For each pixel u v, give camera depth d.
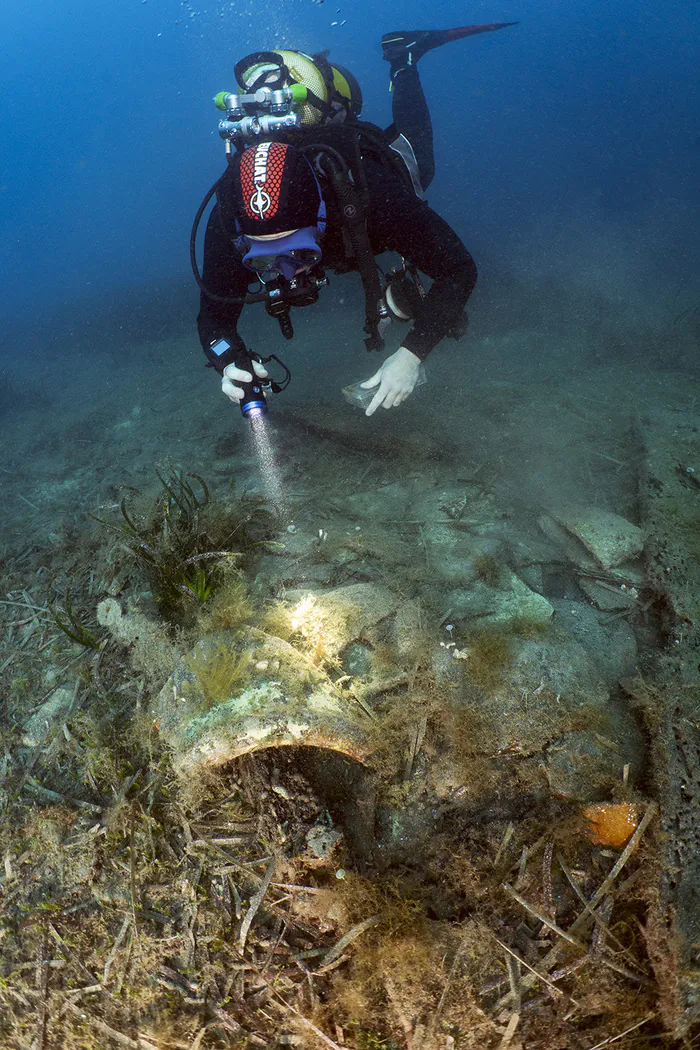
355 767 2.22
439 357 5.94
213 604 2.61
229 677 2.19
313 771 2.22
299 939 1.95
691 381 4.73
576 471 3.64
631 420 4.07
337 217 2.85
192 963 1.94
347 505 3.45
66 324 13.02
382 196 2.97
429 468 3.73
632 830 1.98
